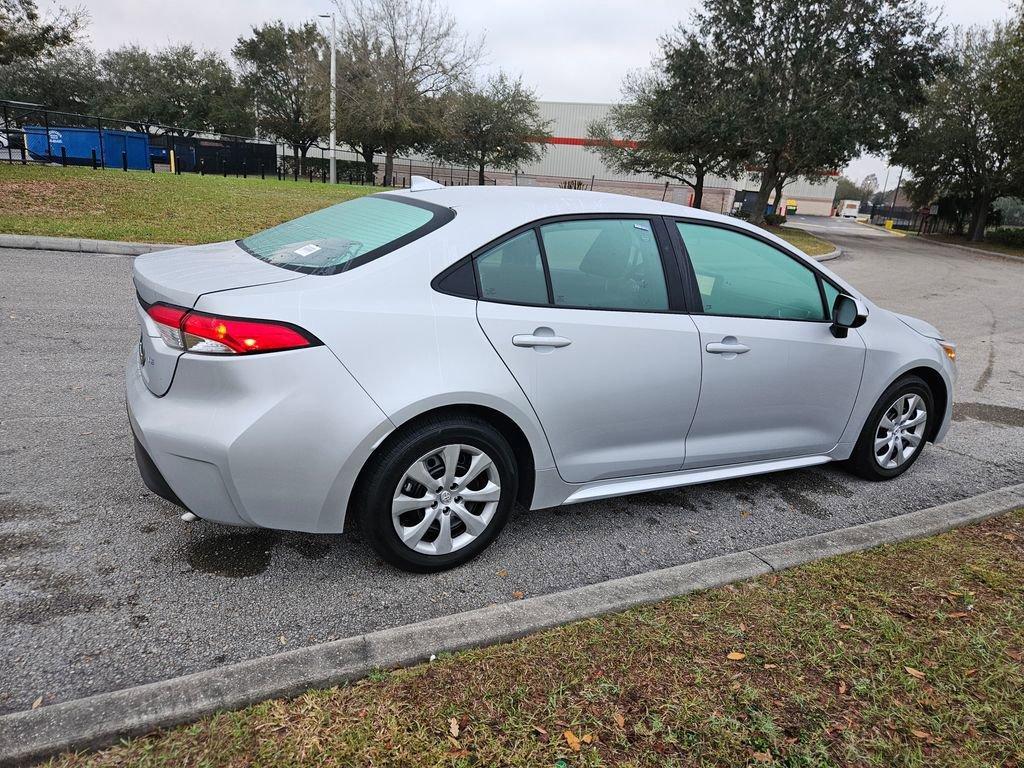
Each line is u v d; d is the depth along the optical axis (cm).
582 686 220
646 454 333
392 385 258
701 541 344
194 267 285
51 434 393
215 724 195
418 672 221
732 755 198
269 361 244
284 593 272
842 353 381
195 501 256
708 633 252
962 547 330
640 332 313
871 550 321
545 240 303
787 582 289
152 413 256
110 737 187
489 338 278
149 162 2909
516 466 301
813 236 3084
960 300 1359
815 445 393
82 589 262
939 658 246
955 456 487
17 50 2098
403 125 3712
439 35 3681
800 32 2777
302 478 253
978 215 3834
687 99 3117
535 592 289
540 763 189
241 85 5647
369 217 316
